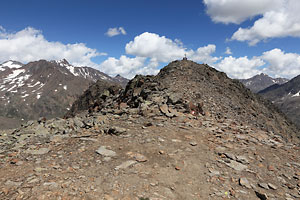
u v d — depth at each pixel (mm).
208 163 9344
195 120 17875
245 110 34188
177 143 11656
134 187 6820
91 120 16156
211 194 7004
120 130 12953
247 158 10328
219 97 32219
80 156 9219
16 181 6605
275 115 52406
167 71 40594
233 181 8000
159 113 18516
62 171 7566
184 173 8266
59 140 11703
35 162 8344
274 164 9977
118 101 32219
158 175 7867
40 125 15211
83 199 5875
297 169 9672
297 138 42938
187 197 6699
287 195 7422
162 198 6398
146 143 11273
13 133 14516
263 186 7801
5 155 9094
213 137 13469
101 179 7137
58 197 5832
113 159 9008
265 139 14609
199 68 46844
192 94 28312
